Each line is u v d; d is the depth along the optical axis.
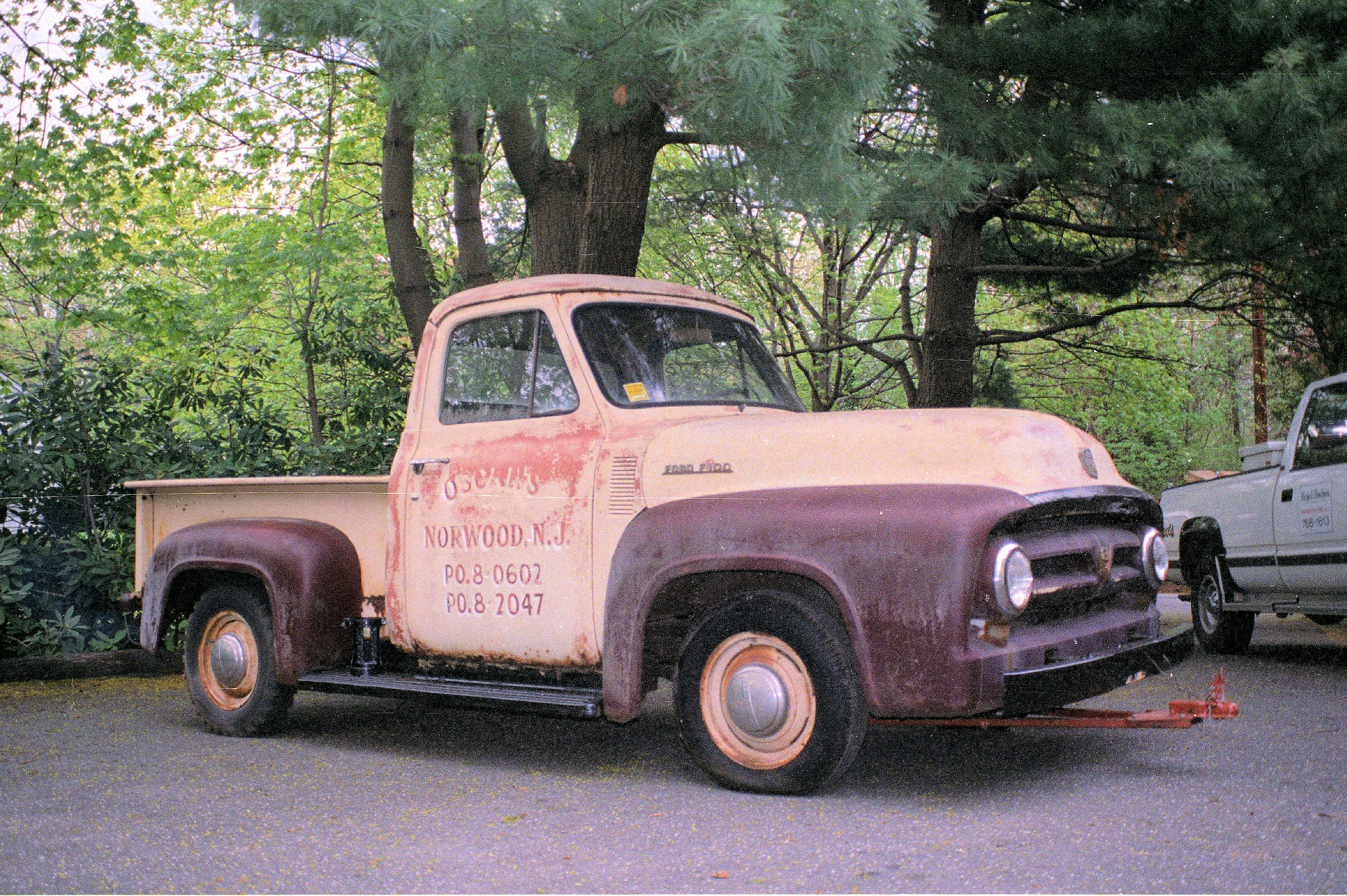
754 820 4.42
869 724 5.41
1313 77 8.73
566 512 5.35
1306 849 3.93
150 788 5.16
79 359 10.88
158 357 13.78
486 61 7.33
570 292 5.67
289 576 6.12
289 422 13.20
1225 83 9.59
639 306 5.83
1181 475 29.14
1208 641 9.90
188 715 7.20
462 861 4.01
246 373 11.62
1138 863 3.80
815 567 4.54
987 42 9.83
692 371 5.81
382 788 5.12
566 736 6.38
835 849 4.02
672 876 3.80
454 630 5.71
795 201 7.97
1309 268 10.79
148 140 13.36
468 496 5.69
